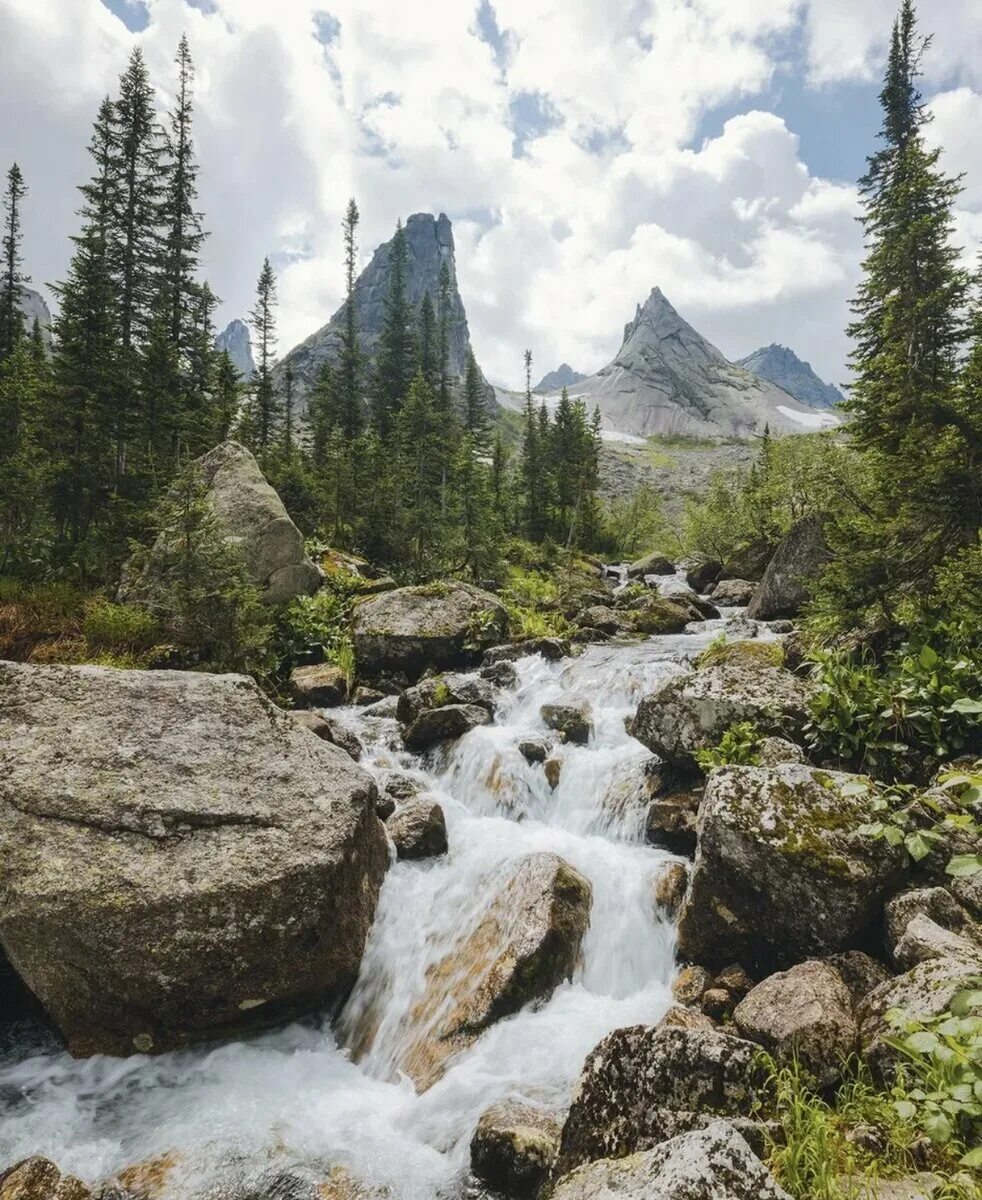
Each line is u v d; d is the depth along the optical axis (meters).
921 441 10.42
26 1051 6.09
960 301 15.61
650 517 65.50
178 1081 5.86
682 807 8.74
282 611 16.58
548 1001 6.44
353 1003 6.88
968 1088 2.81
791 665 11.89
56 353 20.41
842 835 6.17
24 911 5.62
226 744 7.35
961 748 7.55
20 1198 4.39
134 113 32.25
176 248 33.62
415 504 29.28
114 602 15.15
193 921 5.86
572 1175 3.59
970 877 5.65
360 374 63.12
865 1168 3.46
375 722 13.34
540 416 72.06
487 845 8.85
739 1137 3.09
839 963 5.68
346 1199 4.61
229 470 18.12
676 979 6.65
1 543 16.66
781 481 32.91
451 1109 5.45
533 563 41.38
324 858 6.54
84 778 6.45
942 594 9.32
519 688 14.52
